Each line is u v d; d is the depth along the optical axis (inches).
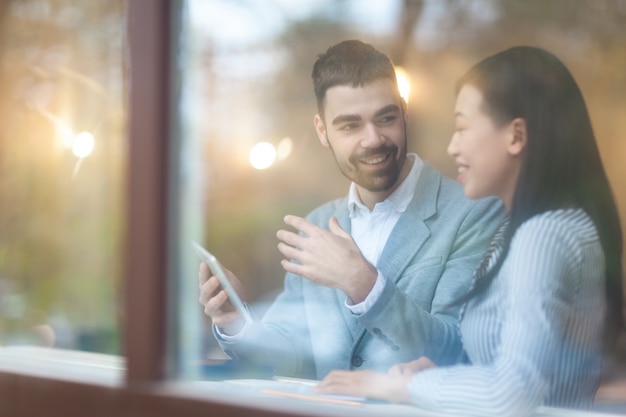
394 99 81.1
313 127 86.0
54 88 95.1
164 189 60.9
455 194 77.1
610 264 63.0
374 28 86.0
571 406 60.8
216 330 80.1
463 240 74.4
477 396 57.8
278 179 86.0
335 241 78.0
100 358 77.8
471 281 72.9
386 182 80.1
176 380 61.8
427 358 68.6
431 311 74.5
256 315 84.1
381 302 73.6
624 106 83.7
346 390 62.6
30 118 96.5
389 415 54.4
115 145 92.7
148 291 60.3
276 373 79.8
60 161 95.7
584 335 60.3
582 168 63.1
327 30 86.0
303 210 85.5
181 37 64.2
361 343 77.4
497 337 61.0
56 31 93.8
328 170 84.9
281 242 85.4
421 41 85.4
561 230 59.1
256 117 86.6
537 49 67.2
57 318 92.7
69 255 94.7
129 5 61.5
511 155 67.8
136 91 60.9
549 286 57.9
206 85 81.0
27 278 96.3
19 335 93.4
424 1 84.7
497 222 71.6
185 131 65.4
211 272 80.7
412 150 81.8
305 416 53.4
